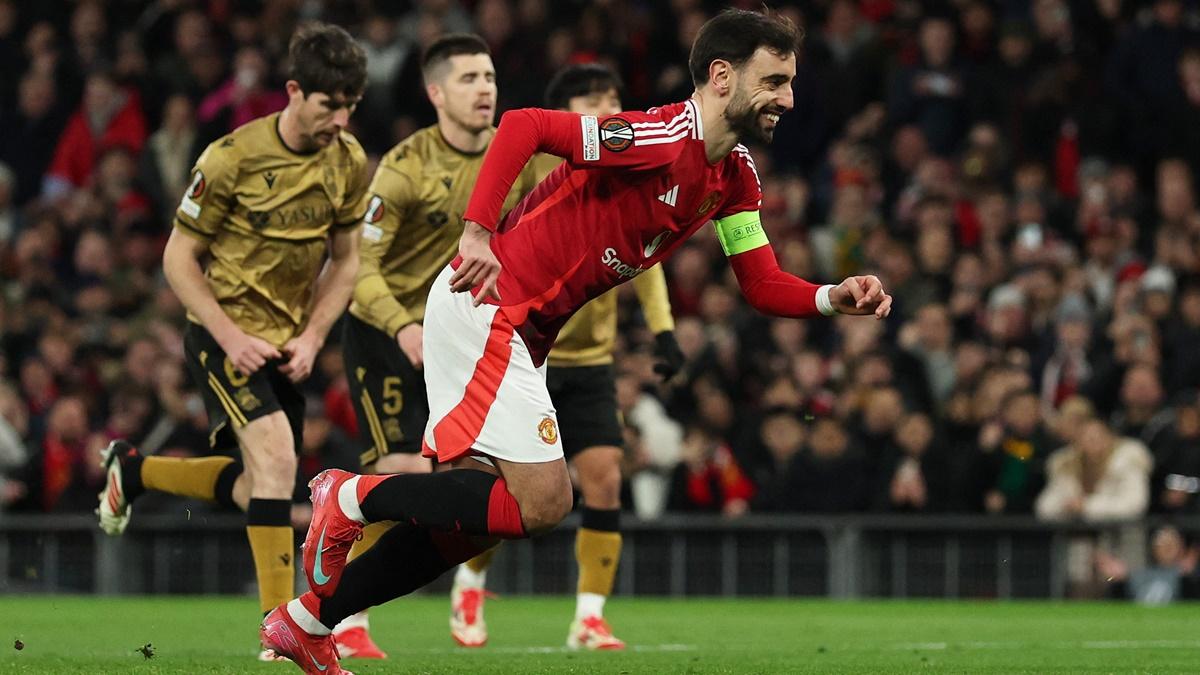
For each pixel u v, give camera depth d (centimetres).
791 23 1717
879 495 4209
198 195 2312
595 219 1727
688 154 1717
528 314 1730
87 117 5991
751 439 4347
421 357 2406
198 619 3309
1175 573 3997
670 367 2739
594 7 5788
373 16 6044
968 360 4419
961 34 5847
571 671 1994
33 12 6544
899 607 3866
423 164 2533
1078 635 2930
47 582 4331
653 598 4238
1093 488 4112
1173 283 4909
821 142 5812
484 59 2528
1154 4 5962
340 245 2422
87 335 5134
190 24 6169
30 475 4406
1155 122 5603
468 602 2686
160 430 4462
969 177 5319
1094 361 4644
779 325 4841
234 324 2316
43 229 5550
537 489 1691
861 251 5191
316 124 2286
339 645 2352
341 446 4188
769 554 4194
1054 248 5056
